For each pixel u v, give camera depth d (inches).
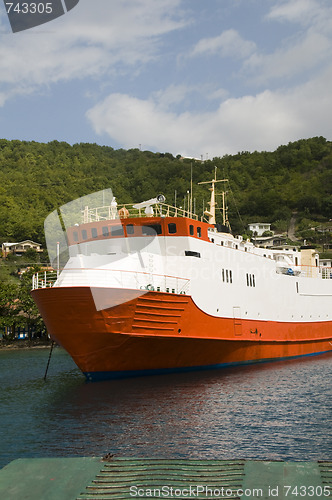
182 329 1170.6
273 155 7805.1
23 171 5984.3
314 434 782.5
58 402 1033.5
